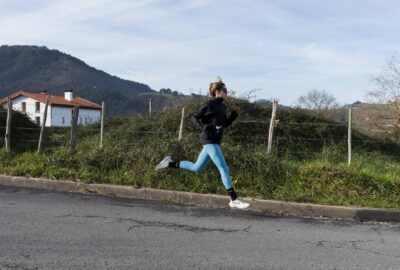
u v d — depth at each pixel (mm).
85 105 76250
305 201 8328
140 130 14898
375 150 14547
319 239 6371
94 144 11875
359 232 6875
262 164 9516
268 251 5672
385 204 8219
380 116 25312
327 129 14734
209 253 5473
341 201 8312
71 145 11250
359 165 10367
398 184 8969
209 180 9258
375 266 5234
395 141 16156
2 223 6504
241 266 5047
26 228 6270
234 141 13766
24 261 4910
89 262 4953
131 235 6160
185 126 14258
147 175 9469
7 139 11766
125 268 4809
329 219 7734
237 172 9430
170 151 10070
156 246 5680
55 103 68938
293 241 6203
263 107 15875
